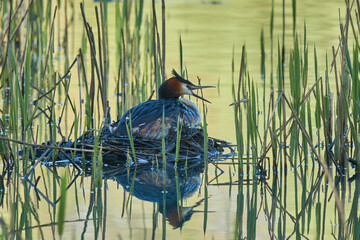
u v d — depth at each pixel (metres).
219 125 14.16
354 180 11.09
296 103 11.48
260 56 20.94
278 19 25.53
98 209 9.48
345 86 11.74
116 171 11.36
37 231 8.59
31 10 19.53
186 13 27.64
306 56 12.20
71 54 21.00
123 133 12.10
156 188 10.54
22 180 10.80
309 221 9.26
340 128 11.52
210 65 19.56
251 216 9.37
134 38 16.64
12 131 11.41
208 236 8.41
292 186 10.77
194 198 10.09
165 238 8.27
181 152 12.17
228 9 28.77
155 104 12.58
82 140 11.69
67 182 10.75
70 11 26.75
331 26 23.75
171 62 19.73
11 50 10.89
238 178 11.17
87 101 13.11
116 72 18.70
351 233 8.84
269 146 12.35
